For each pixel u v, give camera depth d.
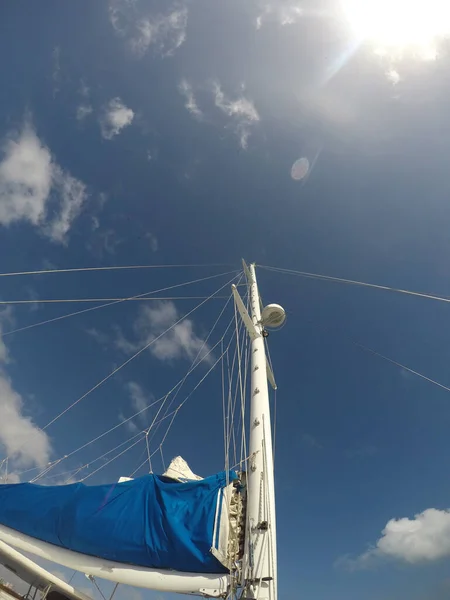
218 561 5.49
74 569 5.85
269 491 5.94
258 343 9.09
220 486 6.54
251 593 4.92
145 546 5.68
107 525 5.95
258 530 5.46
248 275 12.90
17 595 6.17
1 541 6.19
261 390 7.74
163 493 6.48
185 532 5.81
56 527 6.08
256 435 6.85
